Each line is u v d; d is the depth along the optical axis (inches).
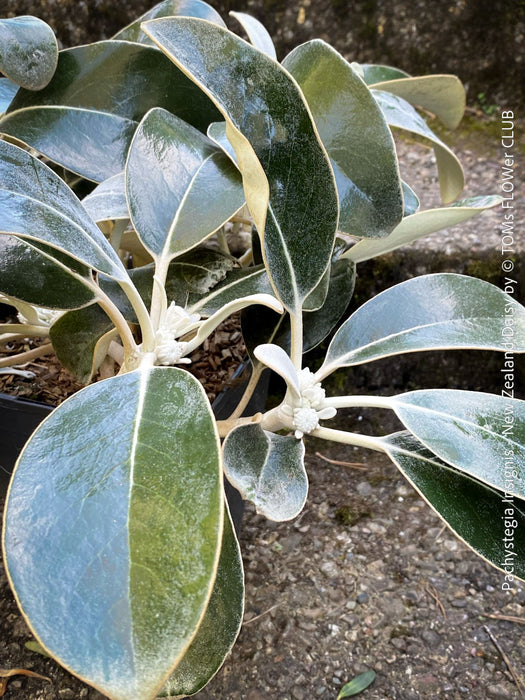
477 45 24.2
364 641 14.4
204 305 12.6
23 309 13.1
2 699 13.0
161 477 6.7
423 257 19.7
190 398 7.6
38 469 6.9
